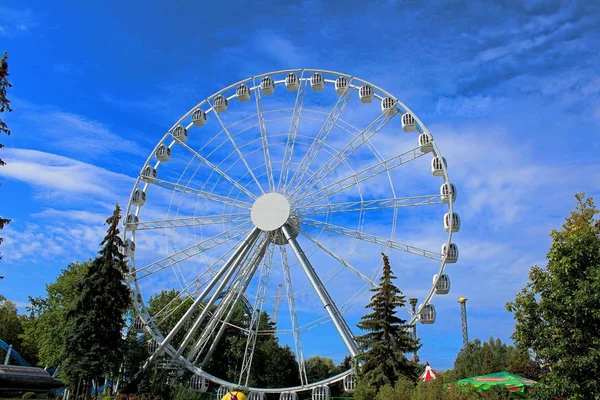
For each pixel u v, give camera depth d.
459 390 25.45
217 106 54.81
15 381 45.53
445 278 44.59
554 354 23.05
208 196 51.47
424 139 47.03
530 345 24.55
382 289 40.59
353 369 43.41
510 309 25.28
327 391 44.44
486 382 36.28
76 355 43.81
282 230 48.75
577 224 33.25
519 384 34.91
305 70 52.59
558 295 23.48
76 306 44.38
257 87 54.25
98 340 43.62
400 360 37.44
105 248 46.72
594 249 23.42
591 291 22.36
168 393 48.06
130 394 46.12
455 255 44.72
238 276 50.16
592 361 21.86
